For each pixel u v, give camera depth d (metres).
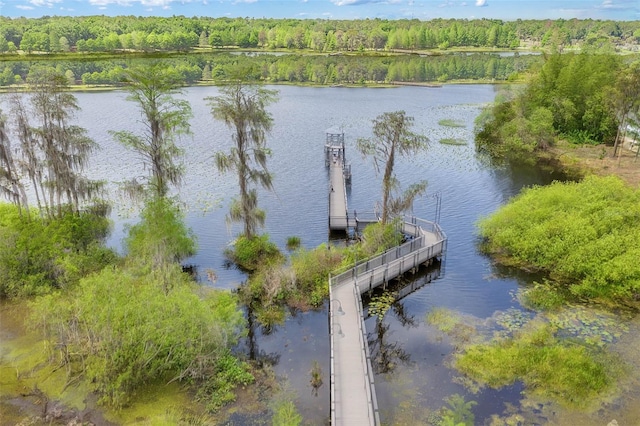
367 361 16.56
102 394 15.93
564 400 15.97
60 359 17.59
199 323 16.98
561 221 26.11
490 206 35.44
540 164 45.47
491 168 44.56
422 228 29.84
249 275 25.05
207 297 21.58
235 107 24.98
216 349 17.25
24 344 18.78
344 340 18.36
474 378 17.22
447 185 40.12
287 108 76.50
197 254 27.25
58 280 22.03
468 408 15.70
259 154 25.72
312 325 21.00
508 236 26.92
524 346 18.66
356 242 29.03
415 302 22.78
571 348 18.25
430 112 72.00
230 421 15.18
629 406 15.61
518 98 54.59
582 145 50.25
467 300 22.80
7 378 16.83
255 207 26.94
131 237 24.27
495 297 22.92
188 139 54.69
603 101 49.31
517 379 17.05
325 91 96.25
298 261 24.83
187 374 16.94
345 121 66.25
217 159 25.25
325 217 33.44
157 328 16.50
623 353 18.28
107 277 17.70
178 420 15.02
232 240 29.06
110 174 41.03
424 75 111.88
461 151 50.06
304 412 15.70
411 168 44.84
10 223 25.98
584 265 23.14
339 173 40.09
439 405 15.94
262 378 17.38
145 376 16.38
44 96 24.33
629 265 21.95
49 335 19.02
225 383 16.75
